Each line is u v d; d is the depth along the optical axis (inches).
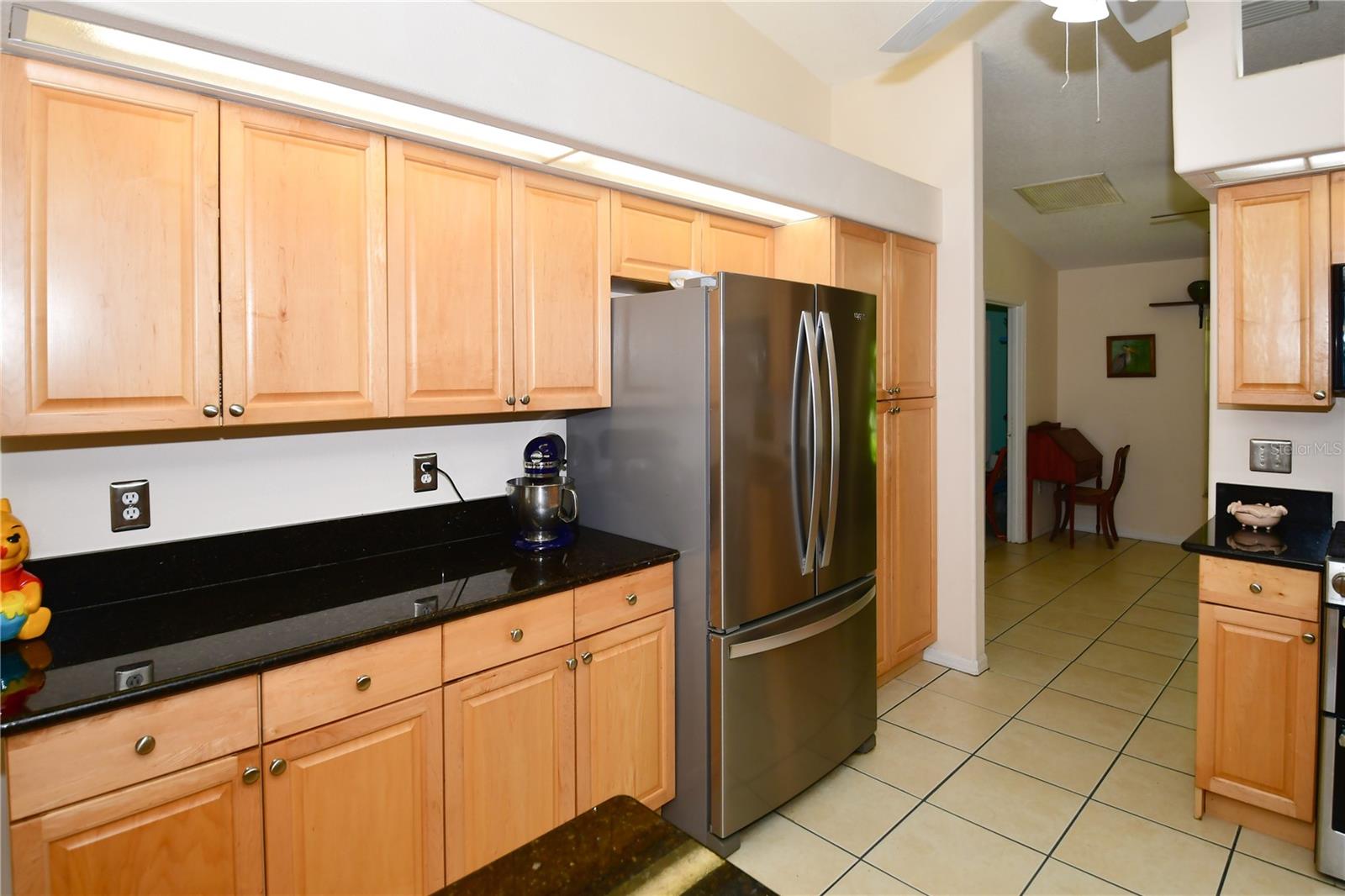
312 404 64.6
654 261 95.3
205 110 58.0
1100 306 241.6
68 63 51.9
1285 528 94.9
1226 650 85.7
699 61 117.2
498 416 93.7
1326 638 76.5
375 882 61.0
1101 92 133.6
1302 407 91.1
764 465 84.7
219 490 72.4
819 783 97.7
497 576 75.2
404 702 62.1
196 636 58.1
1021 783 97.0
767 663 85.9
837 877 79.0
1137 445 236.5
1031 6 113.4
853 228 113.8
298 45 55.1
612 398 91.5
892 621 125.9
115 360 54.6
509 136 72.1
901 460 126.3
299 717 56.1
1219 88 86.4
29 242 50.9
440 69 63.2
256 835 54.4
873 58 135.0
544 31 70.8
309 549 78.3
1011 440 230.5
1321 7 94.8
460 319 74.2
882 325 120.9
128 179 54.6
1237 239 92.9
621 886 33.3
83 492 64.6
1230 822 87.9
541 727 72.5
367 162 67.2
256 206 60.7
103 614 63.2
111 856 48.1
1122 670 133.6
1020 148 156.3
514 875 34.1
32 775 44.9
